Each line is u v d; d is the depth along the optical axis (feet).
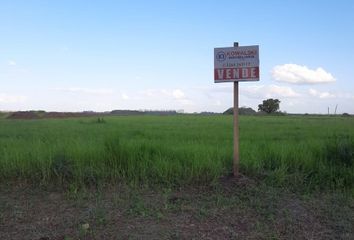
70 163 33.65
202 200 28.22
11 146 43.27
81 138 56.70
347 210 26.73
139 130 82.99
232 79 31.58
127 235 22.15
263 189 30.22
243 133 74.54
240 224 24.16
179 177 32.07
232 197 28.55
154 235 22.20
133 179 32.27
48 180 32.32
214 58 31.83
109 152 34.99
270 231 23.18
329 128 93.30
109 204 27.14
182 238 21.95
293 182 31.99
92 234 22.22
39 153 35.24
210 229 23.29
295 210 26.55
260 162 34.83
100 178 32.19
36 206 27.04
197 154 35.53
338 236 22.76
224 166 34.32
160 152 36.76
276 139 61.41
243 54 31.32
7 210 26.22
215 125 107.55
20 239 21.58
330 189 31.32
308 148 39.27
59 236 21.97
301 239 22.34
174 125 107.34
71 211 25.99
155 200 27.96
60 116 246.06
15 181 32.65
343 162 34.78
